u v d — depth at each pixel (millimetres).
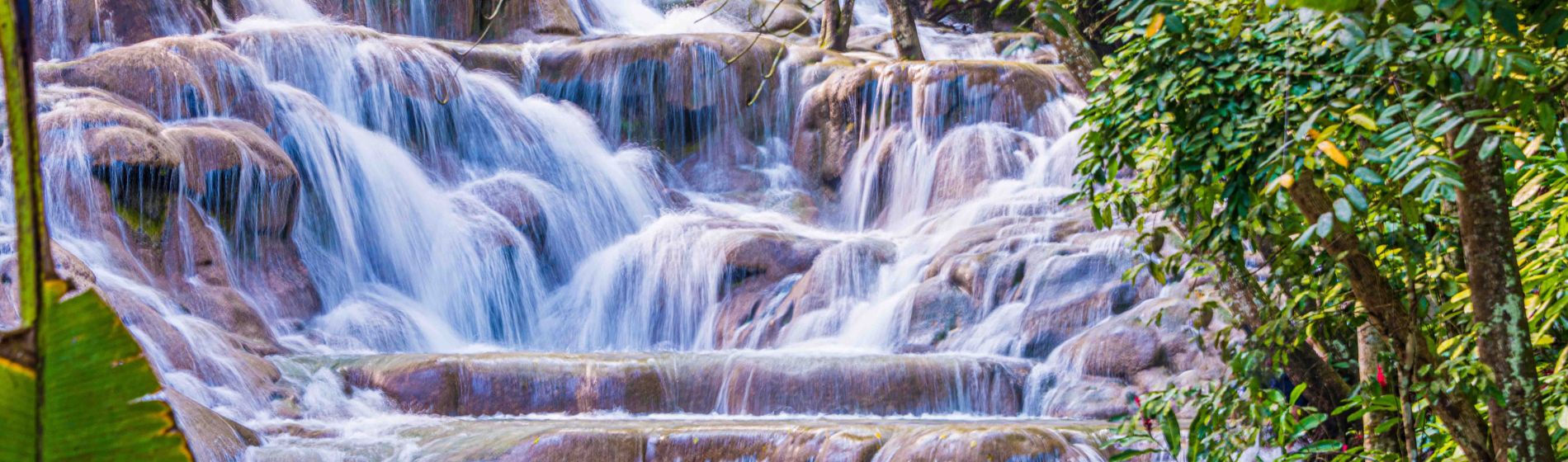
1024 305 10789
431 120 15312
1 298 8172
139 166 10891
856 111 16234
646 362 9805
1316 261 3635
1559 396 3514
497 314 13742
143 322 8805
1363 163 3178
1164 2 2875
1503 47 2539
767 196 16281
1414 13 2549
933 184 15148
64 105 11445
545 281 14414
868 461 7562
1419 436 4031
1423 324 3738
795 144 16734
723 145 16859
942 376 9688
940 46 20234
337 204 13398
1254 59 2979
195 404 7605
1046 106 15641
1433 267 3682
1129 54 3434
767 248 13133
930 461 7316
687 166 16797
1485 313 2662
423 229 13898
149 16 14875
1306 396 4742
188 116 12875
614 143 16641
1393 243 3561
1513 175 3986
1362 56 2498
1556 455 3486
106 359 1464
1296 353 4672
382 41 15391
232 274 11594
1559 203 3992
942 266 11797
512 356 9789
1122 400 9156
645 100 16734
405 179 14094
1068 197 3783
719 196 16375
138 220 10945
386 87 15062
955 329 11180
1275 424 3615
